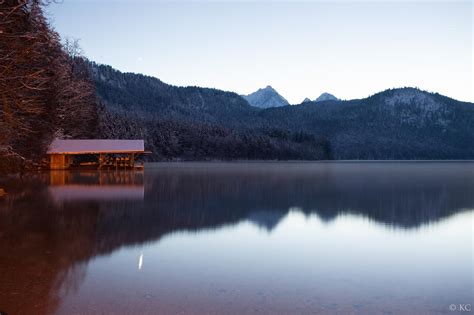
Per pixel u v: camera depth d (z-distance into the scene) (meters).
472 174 41.41
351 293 5.35
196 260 7.04
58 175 31.20
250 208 14.07
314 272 6.37
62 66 32.09
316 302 4.98
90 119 48.94
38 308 4.67
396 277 6.13
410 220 11.96
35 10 14.50
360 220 11.88
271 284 5.70
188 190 20.27
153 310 4.65
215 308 4.73
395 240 9.09
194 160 105.19
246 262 6.94
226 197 17.38
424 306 4.90
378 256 7.52
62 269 6.32
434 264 6.95
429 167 69.31
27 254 7.28
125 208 13.52
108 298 5.02
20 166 28.17
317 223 11.27
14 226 10.04
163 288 5.45
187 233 9.53
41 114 27.34
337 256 7.46
